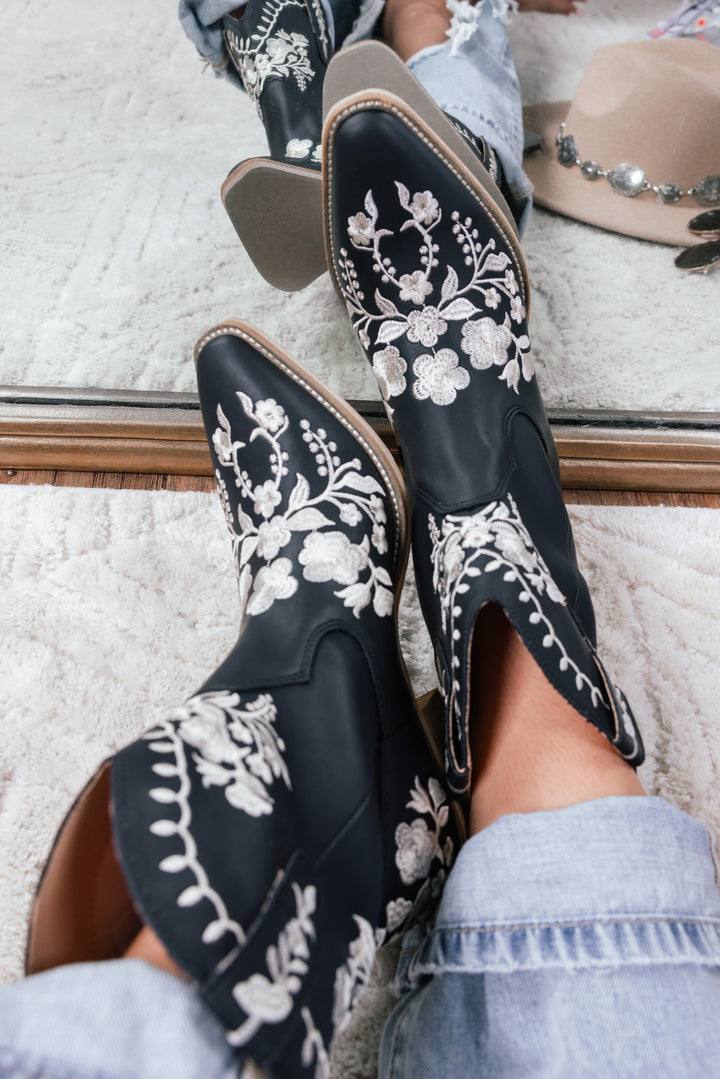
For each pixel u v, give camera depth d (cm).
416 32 84
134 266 85
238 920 32
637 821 43
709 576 70
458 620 49
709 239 81
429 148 60
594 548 72
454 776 49
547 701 54
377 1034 54
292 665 48
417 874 48
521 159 81
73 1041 27
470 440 61
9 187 90
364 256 64
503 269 65
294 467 62
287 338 81
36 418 76
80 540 72
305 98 80
